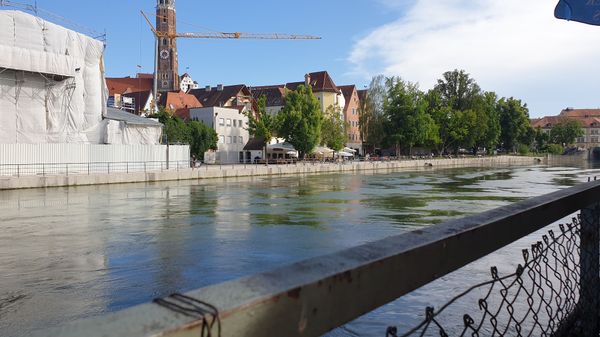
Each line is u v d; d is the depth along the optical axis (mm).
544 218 2637
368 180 47469
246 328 1075
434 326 6582
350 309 1342
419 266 1609
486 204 25312
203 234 16125
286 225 18078
